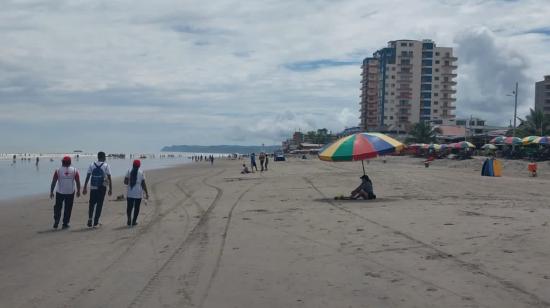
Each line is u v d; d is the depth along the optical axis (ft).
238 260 26.96
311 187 81.05
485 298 18.85
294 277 23.00
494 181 88.79
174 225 41.22
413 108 490.49
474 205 48.98
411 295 19.63
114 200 65.46
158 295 20.85
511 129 249.75
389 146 55.52
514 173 122.42
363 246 29.40
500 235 31.17
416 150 278.87
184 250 30.25
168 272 24.75
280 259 26.84
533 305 17.92
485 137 256.32
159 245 32.24
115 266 26.48
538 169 130.93
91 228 40.70
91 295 21.16
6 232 40.14
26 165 252.42
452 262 24.57
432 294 19.62
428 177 102.27
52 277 24.61
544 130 236.02
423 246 28.68
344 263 25.36
